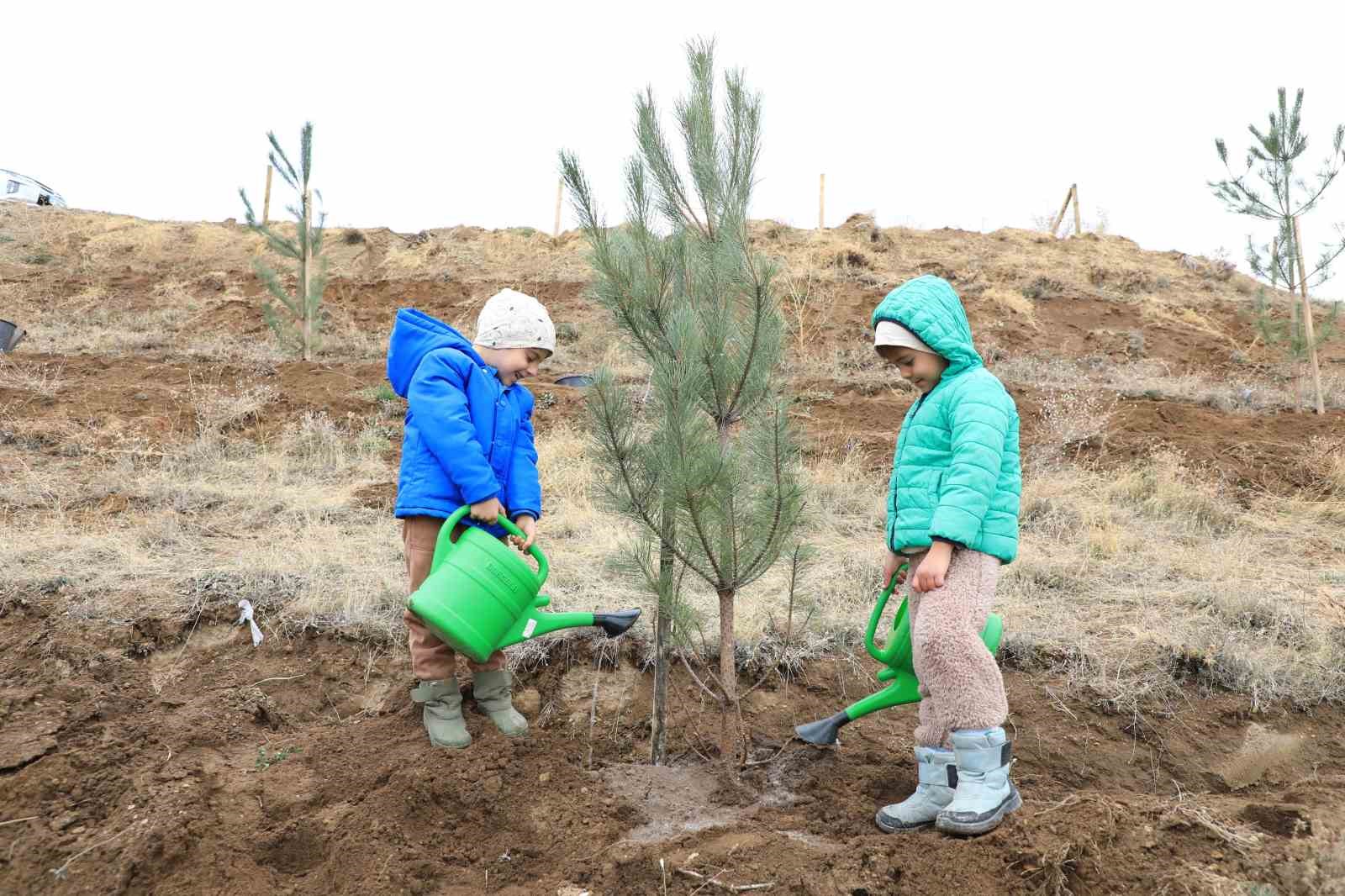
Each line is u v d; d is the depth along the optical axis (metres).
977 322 12.76
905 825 2.91
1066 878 2.57
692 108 3.10
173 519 5.37
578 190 3.04
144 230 16.66
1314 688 4.00
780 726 3.72
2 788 3.05
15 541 4.84
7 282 14.19
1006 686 3.99
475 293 13.59
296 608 4.21
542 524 5.54
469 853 2.88
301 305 10.37
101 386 8.36
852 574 4.95
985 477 2.69
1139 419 8.59
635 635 4.03
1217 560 5.40
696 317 3.00
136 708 3.60
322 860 2.83
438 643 3.21
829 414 8.62
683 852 2.73
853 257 14.53
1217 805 2.94
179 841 2.79
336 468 6.72
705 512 3.07
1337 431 8.59
